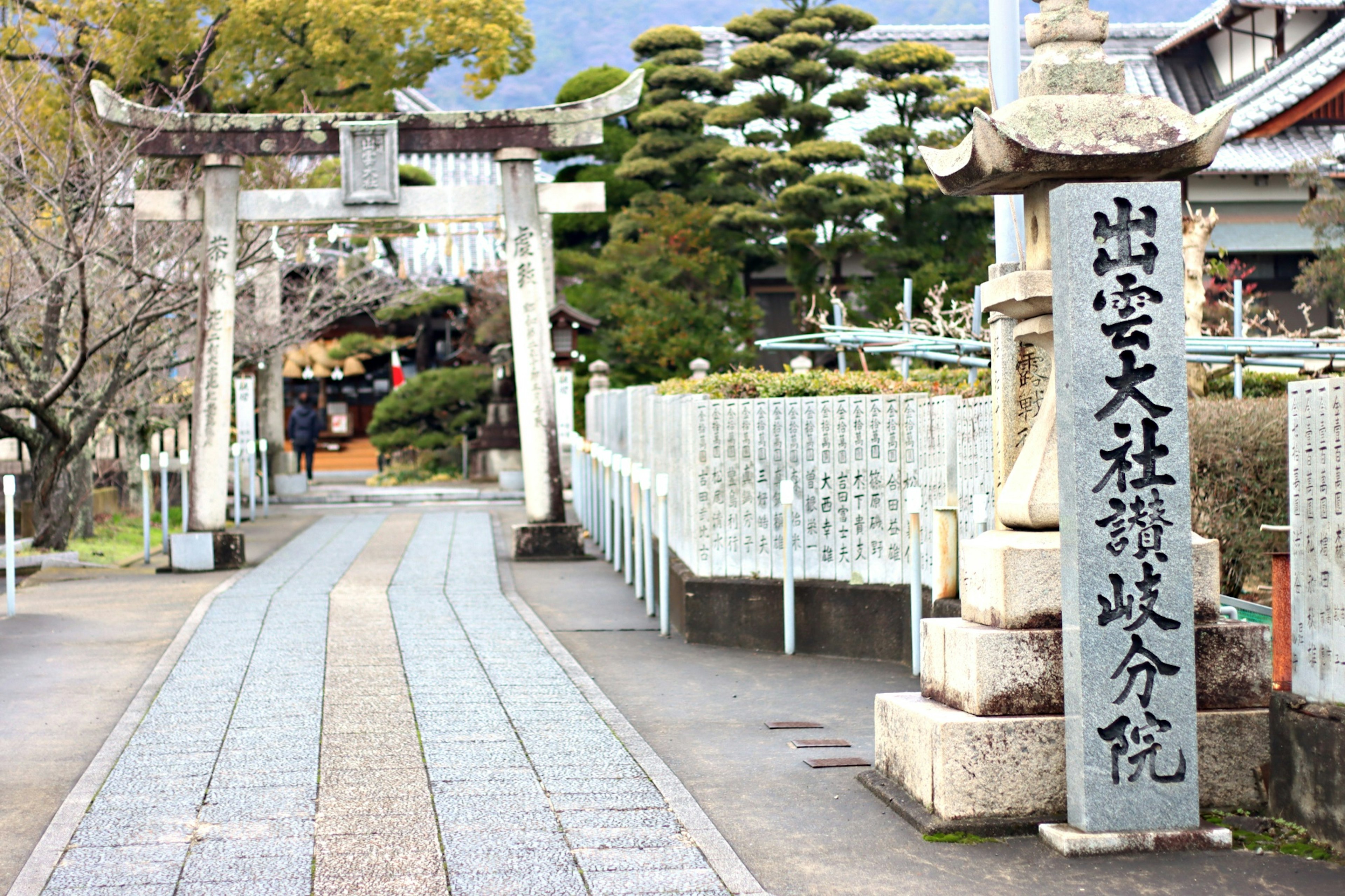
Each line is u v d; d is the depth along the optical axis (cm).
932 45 2802
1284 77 2711
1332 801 475
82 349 1395
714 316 2919
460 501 2559
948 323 1670
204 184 1477
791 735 685
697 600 969
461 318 3425
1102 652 482
